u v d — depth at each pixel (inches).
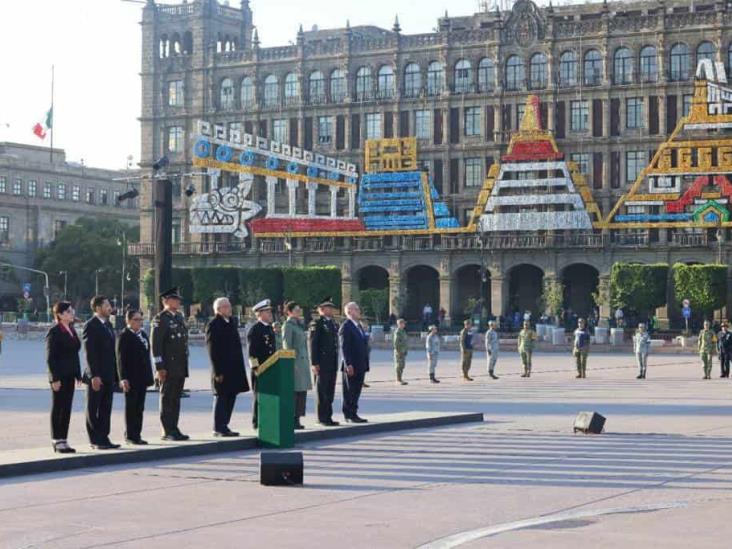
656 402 2049.7
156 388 2162.9
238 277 6122.1
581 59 6205.7
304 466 1189.1
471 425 1611.7
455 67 6486.2
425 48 6525.6
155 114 7160.4
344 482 1085.8
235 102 6978.4
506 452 1300.4
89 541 823.7
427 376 2945.4
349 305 1545.3
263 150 5994.1
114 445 1262.3
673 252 5787.4
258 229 6028.5
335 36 7298.2
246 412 1809.8
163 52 7185.0
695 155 5615.2
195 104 7052.2
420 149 6515.8
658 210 5693.9
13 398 2084.2
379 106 6624.0
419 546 807.1
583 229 5787.4
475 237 6117.1
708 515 916.6
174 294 1338.6
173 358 1322.6
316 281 5910.4
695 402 2048.5
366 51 6663.4
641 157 6107.3
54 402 1226.6
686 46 6043.3
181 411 1822.1
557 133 6254.9
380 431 1508.4
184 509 947.3
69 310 1237.1
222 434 1363.2
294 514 925.8
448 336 4817.9
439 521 895.7
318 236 6181.1
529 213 5802.2
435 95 6505.9
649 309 5531.5
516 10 6314.0
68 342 1229.1
